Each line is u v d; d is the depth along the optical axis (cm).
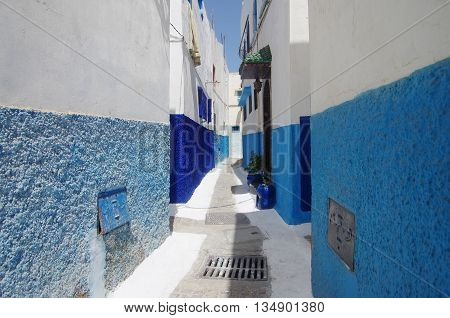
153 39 474
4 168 189
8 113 192
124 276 360
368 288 172
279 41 659
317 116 289
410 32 129
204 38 1336
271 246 484
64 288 246
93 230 294
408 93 130
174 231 577
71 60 262
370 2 169
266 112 877
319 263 283
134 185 394
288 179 591
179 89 801
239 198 896
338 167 227
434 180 113
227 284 358
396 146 141
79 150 271
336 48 231
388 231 149
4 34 190
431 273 116
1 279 185
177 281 367
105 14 323
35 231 215
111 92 337
